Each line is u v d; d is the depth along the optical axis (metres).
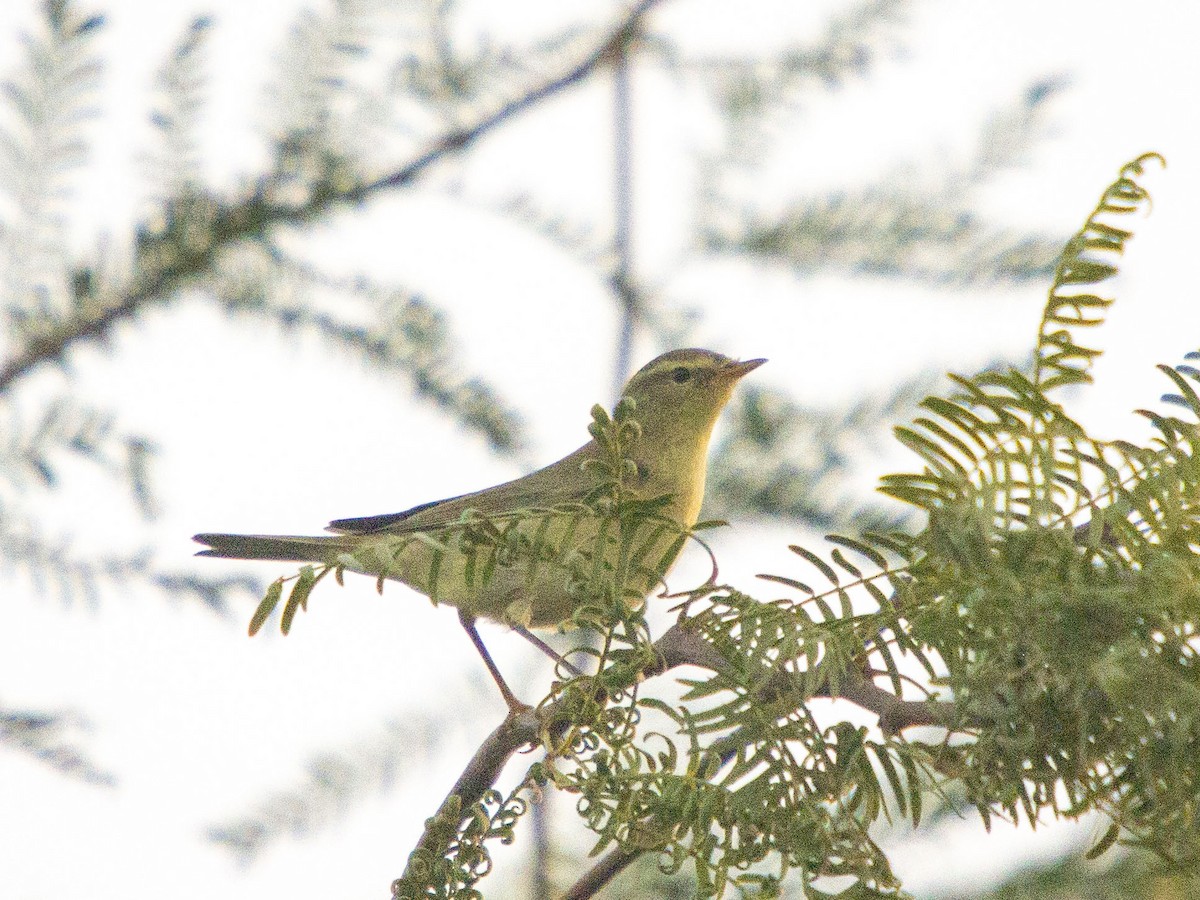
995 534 3.81
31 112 6.96
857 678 4.30
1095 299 4.05
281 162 7.14
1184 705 3.58
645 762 4.75
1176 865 3.85
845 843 4.19
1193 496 3.83
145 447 6.71
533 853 6.96
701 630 4.51
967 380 3.86
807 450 6.88
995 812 4.12
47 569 6.68
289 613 4.05
